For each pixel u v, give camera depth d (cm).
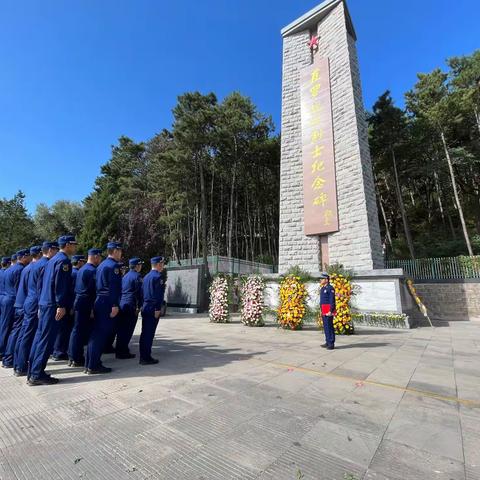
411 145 2245
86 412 337
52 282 448
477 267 1532
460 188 2673
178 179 2431
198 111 2234
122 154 3288
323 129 1344
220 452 258
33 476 226
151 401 368
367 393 402
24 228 2108
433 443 274
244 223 3008
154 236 1994
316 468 236
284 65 1526
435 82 2119
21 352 482
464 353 655
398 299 1049
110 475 227
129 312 612
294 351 658
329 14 1417
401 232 2933
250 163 2659
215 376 471
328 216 1277
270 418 323
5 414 332
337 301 923
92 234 1708
